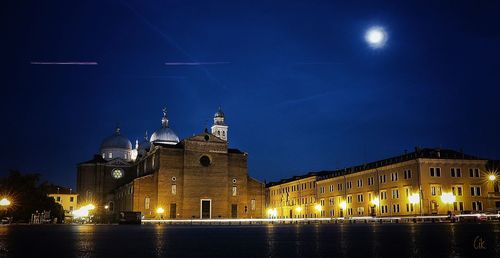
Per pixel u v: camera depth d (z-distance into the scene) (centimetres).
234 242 2183
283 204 15425
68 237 2783
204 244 2042
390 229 3634
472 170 9581
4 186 9112
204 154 11750
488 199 9519
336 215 12238
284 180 16262
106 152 15062
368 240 2108
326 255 1417
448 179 9369
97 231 4138
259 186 12394
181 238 2680
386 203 10250
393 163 10044
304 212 13975
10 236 2889
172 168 11438
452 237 2205
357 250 1563
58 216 11556
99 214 14100
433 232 2830
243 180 12138
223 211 11669
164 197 11231
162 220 10531
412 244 1770
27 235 3067
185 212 11300
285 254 1478
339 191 12175
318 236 2681
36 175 9638
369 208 10856
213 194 11662
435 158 9356
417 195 9181
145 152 13475
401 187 9769
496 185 9631
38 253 1555
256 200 12281
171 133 14612
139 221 9150
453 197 8900
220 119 15488
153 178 11325
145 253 1555
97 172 14388
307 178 13888
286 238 2523
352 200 11575
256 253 1531
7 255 1472
